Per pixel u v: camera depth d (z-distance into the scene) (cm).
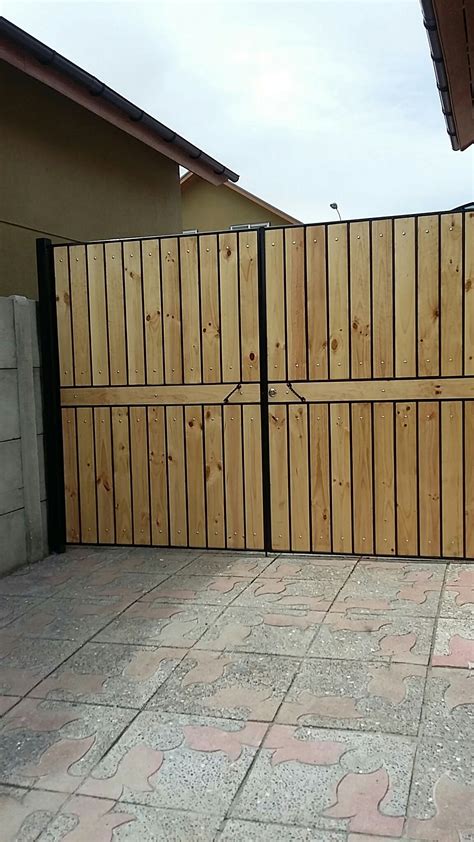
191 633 329
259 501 455
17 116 565
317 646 307
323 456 440
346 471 437
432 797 203
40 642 327
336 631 322
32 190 585
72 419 484
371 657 294
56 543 482
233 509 461
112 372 474
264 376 445
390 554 434
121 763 229
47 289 475
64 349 481
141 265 462
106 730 249
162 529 476
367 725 242
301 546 450
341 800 204
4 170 551
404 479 427
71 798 212
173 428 467
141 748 236
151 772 223
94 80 567
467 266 406
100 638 329
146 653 310
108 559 461
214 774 220
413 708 252
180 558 456
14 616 362
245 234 441
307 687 271
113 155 711
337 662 291
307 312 434
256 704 261
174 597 380
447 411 417
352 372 430
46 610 370
